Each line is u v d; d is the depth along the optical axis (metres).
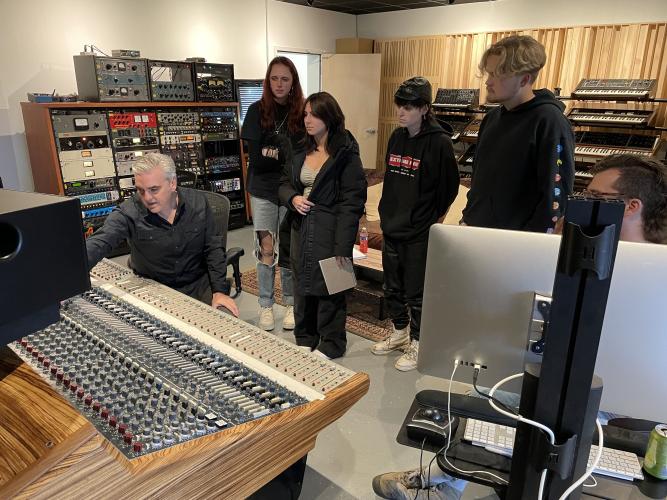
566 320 0.73
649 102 5.05
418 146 2.46
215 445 0.91
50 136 4.03
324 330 2.73
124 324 1.43
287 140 2.67
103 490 0.73
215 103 5.14
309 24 7.01
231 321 1.50
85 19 4.64
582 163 4.97
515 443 0.86
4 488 0.63
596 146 4.95
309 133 2.40
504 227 1.99
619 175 1.17
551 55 5.83
